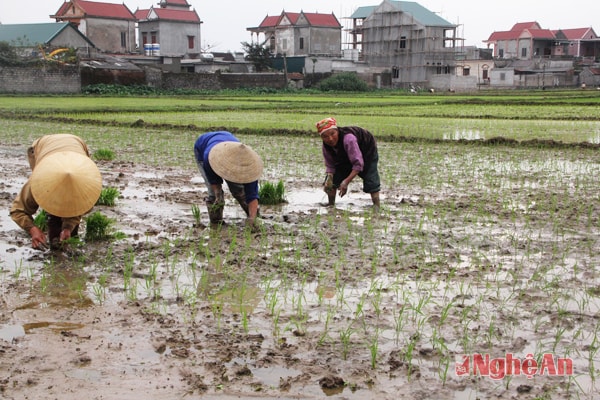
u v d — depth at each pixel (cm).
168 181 1021
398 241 651
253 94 4962
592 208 795
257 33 7325
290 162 1230
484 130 1853
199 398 342
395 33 6612
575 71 6556
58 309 468
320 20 6944
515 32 8188
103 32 6000
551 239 655
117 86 4588
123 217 763
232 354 393
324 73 5866
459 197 887
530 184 987
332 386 354
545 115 2458
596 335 418
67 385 355
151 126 1966
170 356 390
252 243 648
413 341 410
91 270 559
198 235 678
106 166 1182
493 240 652
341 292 501
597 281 522
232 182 688
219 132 726
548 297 486
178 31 6475
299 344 408
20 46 4769
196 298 491
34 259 588
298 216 768
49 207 543
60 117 2259
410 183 997
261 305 476
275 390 351
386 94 5181
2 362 382
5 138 1648
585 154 1348
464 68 7338
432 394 348
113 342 410
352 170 772
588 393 347
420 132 1794
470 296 490
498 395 346
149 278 537
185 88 4959
